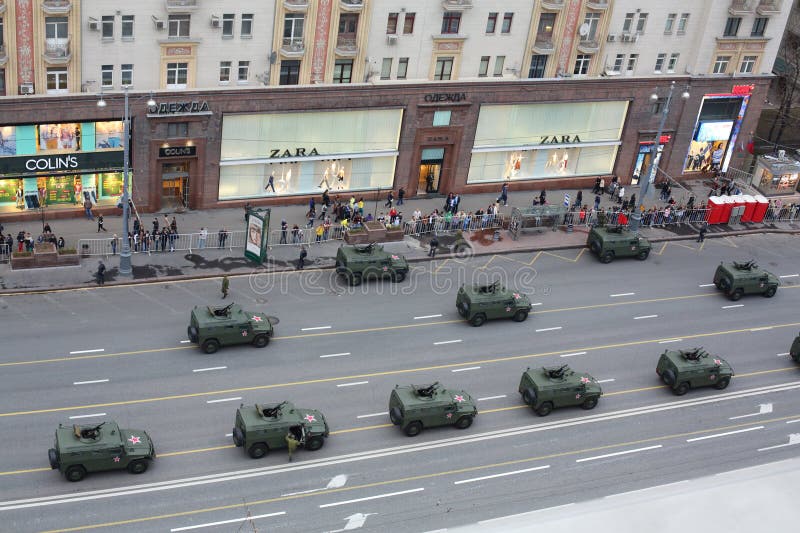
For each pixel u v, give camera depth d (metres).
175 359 41.50
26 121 48.81
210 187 56.06
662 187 69.19
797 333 51.44
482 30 58.53
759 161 71.75
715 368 43.91
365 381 41.75
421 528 32.72
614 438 39.91
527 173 67.06
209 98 52.62
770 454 39.91
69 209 53.06
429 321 48.03
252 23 52.03
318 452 36.47
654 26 64.19
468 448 37.91
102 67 49.59
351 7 53.31
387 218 57.88
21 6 45.81
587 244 58.41
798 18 86.25
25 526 30.27
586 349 47.06
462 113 60.91
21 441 34.53
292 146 57.25
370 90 56.94
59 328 42.75
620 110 66.94
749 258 61.25
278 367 41.97
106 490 32.56
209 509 32.38
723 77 68.19
